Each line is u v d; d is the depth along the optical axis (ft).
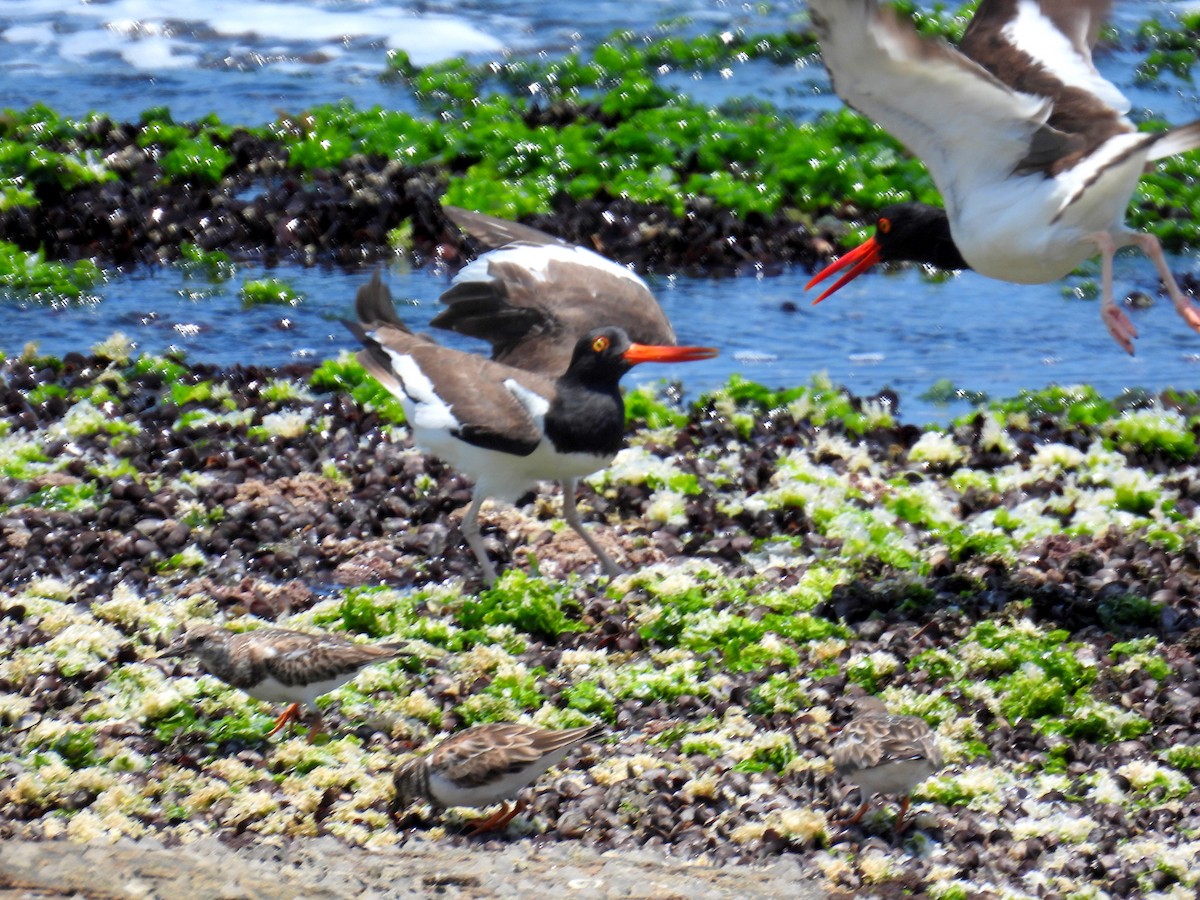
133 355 64.28
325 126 92.17
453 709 36.86
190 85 109.19
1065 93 42.52
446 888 30.17
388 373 44.19
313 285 74.84
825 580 44.21
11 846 30.71
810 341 69.67
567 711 36.78
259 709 36.32
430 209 81.41
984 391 63.57
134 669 37.11
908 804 33.65
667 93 99.19
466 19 132.26
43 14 127.65
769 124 96.63
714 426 56.75
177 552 45.50
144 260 77.87
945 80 40.09
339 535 47.29
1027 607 42.80
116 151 88.02
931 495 51.37
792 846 32.65
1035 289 78.07
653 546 47.09
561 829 32.71
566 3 139.44
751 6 140.05
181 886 29.76
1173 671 40.06
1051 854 32.86
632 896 30.22
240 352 65.62
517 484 43.60
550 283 47.73
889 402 61.16
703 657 39.93
